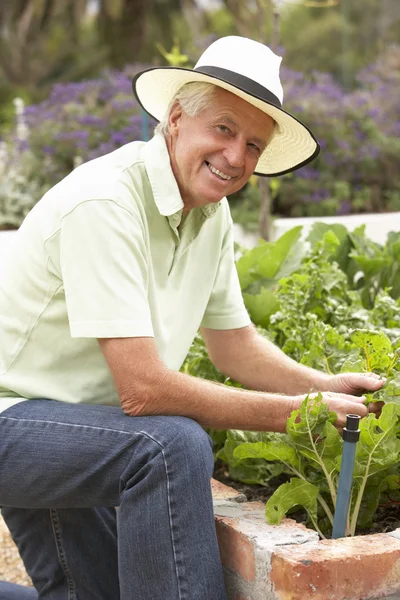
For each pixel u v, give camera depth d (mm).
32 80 16250
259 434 2631
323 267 3285
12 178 7590
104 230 2188
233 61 2293
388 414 2254
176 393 2162
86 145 7727
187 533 2080
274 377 2670
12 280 2379
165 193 2328
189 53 9328
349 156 8086
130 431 2131
